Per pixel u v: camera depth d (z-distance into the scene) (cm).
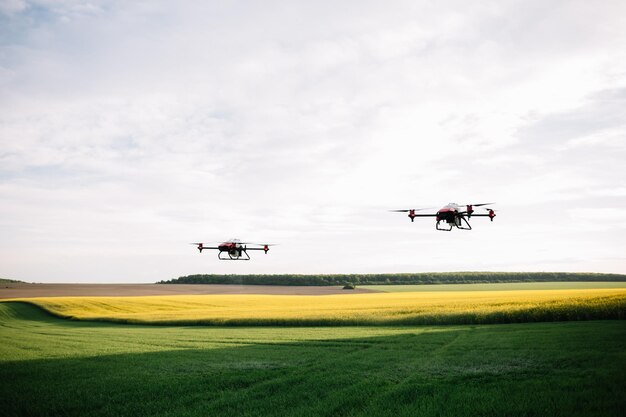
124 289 12156
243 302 6731
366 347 2283
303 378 1512
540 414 1016
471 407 1091
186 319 4122
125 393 1363
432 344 2266
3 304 7069
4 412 1203
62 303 6844
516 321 3238
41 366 1848
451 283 17738
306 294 9731
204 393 1348
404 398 1200
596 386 1239
